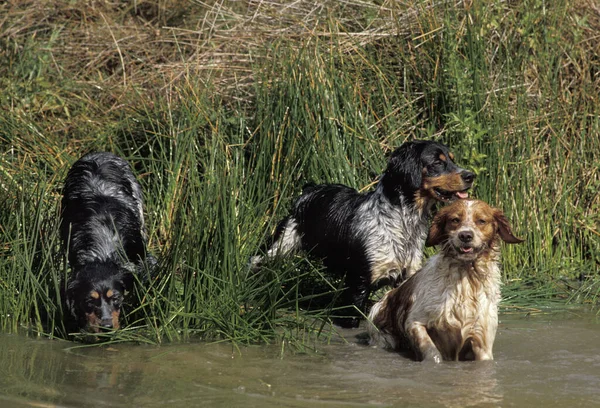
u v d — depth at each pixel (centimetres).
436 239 589
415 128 880
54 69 1077
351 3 1017
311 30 987
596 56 959
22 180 774
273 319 628
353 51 935
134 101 965
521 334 645
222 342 609
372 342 632
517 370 546
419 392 493
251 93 938
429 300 586
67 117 971
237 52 1005
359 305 701
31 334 631
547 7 966
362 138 839
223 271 640
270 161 823
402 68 927
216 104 922
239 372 534
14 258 672
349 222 707
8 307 653
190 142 836
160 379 515
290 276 703
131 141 911
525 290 765
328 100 842
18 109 959
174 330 619
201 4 1170
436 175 684
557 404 469
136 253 698
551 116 888
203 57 1013
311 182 785
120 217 700
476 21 913
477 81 869
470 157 823
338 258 715
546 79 913
